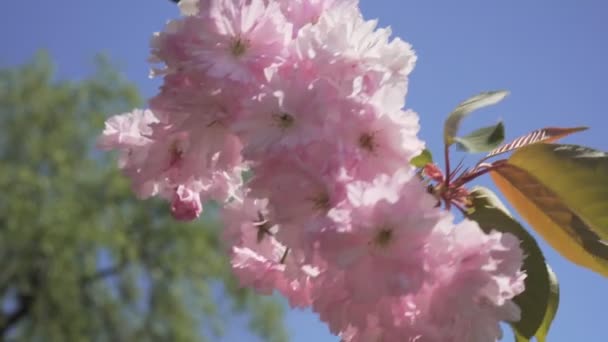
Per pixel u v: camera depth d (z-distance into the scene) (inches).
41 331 186.5
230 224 25.9
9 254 182.2
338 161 22.1
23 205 178.2
